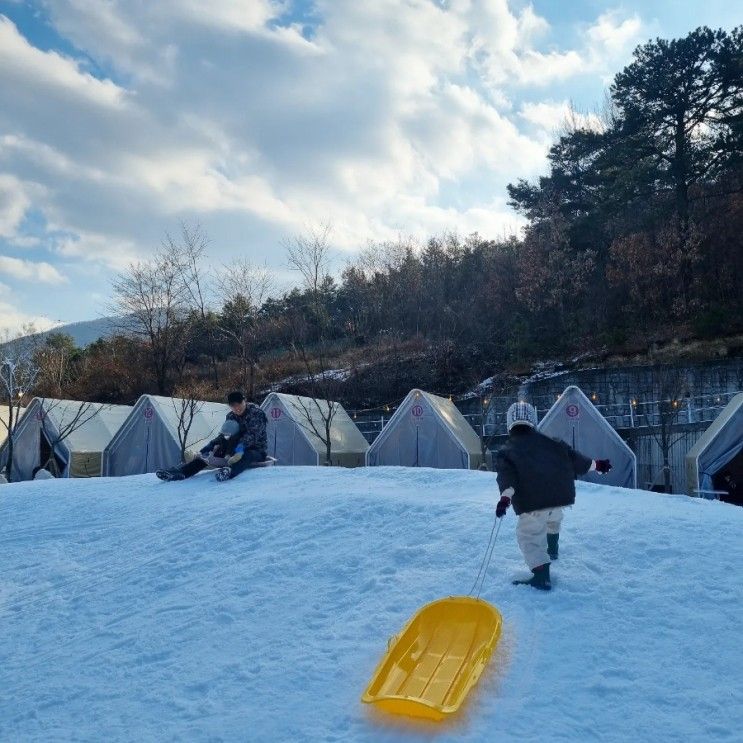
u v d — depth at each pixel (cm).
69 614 725
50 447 2794
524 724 457
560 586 629
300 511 915
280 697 518
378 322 4778
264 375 4359
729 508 855
